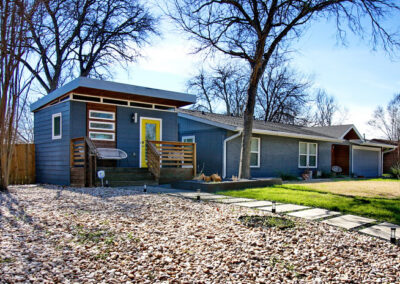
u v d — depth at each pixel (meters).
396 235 4.60
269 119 33.94
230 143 14.00
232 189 9.66
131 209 5.88
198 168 14.94
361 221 5.38
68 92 10.58
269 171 15.67
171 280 2.94
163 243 3.93
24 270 2.99
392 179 18.98
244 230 4.55
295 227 4.83
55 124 11.48
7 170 8.66
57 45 18.05
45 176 12.16
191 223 4.91
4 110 8.34
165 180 11.02
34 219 4.94
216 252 3.66
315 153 18.72
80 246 3.72
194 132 15.36
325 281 3.06
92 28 19.14
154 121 12.48
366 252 3.92
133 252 3.60
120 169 10.62
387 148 25.30
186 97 12.17
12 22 7.84
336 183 13.52
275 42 12.29
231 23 12.24
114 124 11.41
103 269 3.12
